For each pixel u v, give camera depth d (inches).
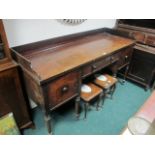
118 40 76.9
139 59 85.0
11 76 47.5
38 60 52.7
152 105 42.0
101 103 79.0
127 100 83.0
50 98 48.1
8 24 50.4
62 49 63.0
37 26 58.0
